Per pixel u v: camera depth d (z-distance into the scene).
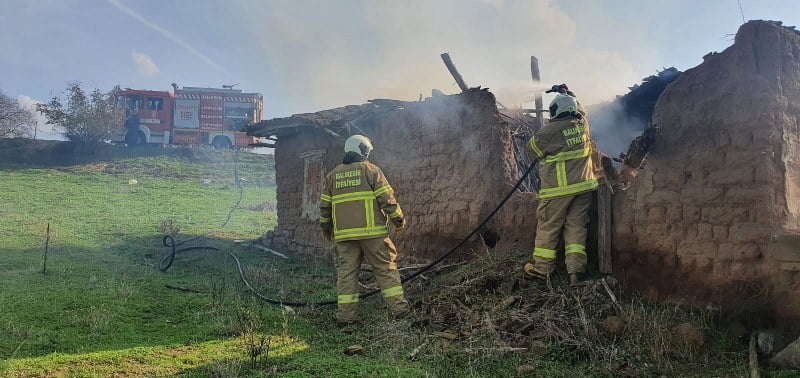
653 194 5.68
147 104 33.12
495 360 4.62
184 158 31.78
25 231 13.74
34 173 25.72
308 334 5.73
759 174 4.91
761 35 5.08
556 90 6.36
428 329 5.57
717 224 5.16
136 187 24.89
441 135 8.58
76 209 18.47
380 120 9.91
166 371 4.36
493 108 7.86
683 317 5.10
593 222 6.28
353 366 4.53
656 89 9.11
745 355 4.45
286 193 13.00
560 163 5.91
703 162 5.33
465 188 8.05
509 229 7.28
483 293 6.11
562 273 6.14
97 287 7.80
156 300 7.18
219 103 33.75
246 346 4.99
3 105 33.44
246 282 8.38
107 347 5.02
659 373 4.26
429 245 8.58
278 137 13.34
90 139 30.97
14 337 5.18
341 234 6.29
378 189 6.33
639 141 5.81
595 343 4.70
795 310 4.45
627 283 5.85
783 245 4.48
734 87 5.18
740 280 4.91
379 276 6.30
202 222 17.75
